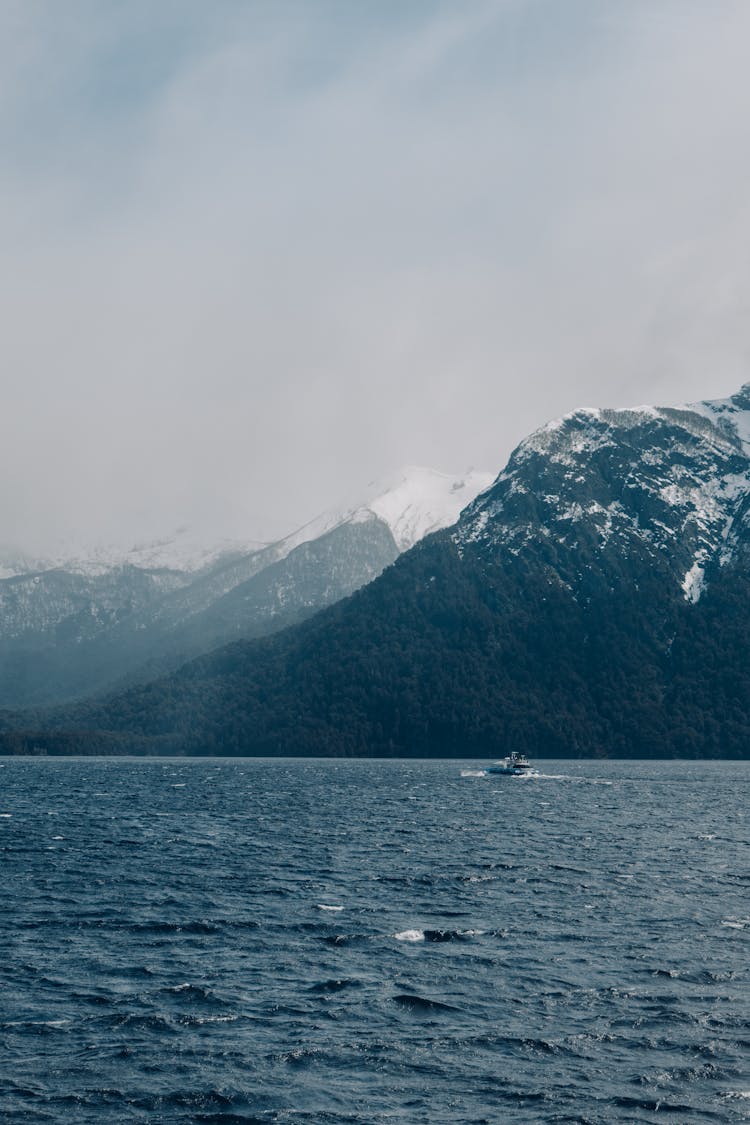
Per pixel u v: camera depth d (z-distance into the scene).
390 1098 49.84
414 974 67.62
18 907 87.25
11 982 65.56
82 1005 61.41
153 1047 55.38
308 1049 55.19
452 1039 56.53
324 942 75.50
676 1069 52.84
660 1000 62.47
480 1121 47.62
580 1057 54.31
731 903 89.56
